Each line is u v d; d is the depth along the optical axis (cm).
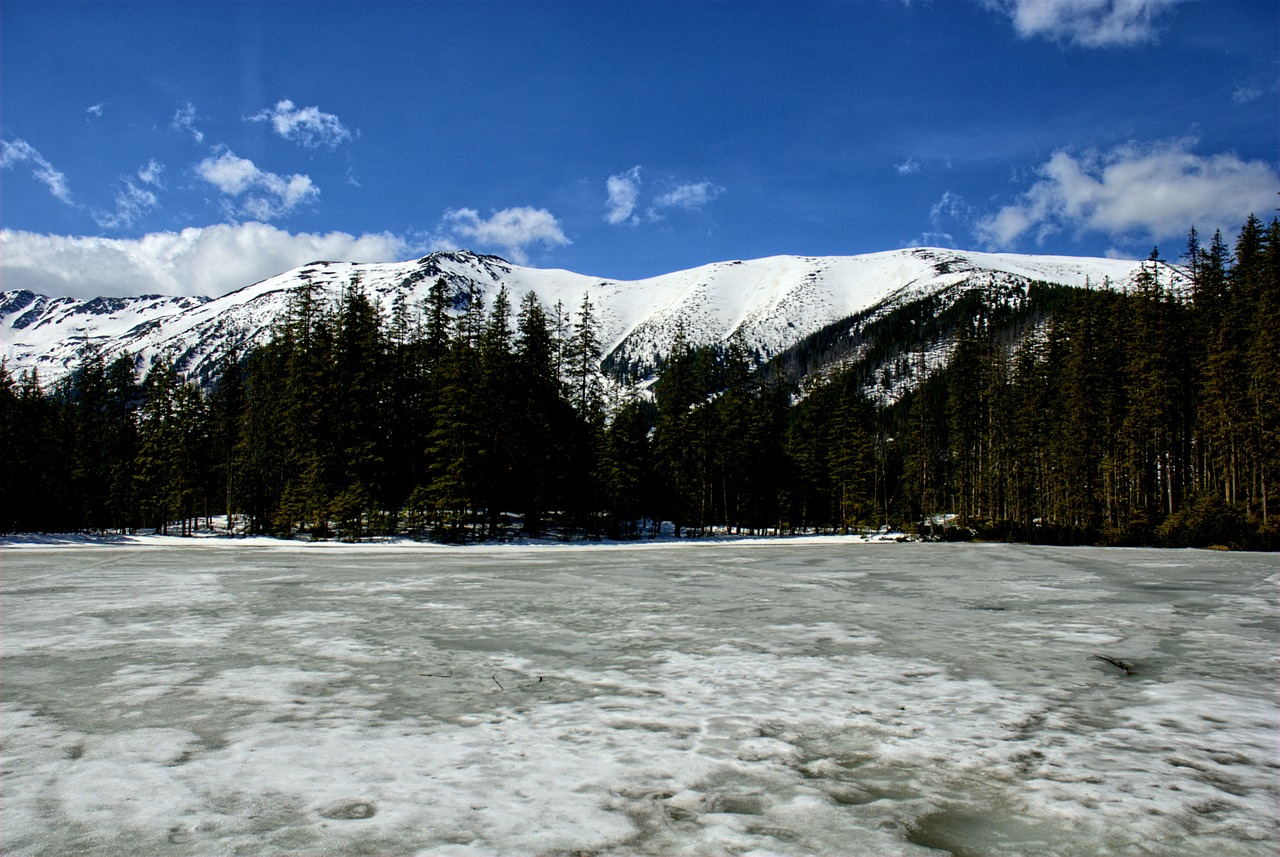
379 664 826
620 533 5409
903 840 381
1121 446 4712
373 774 475
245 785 454
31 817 402
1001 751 531
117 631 1050
